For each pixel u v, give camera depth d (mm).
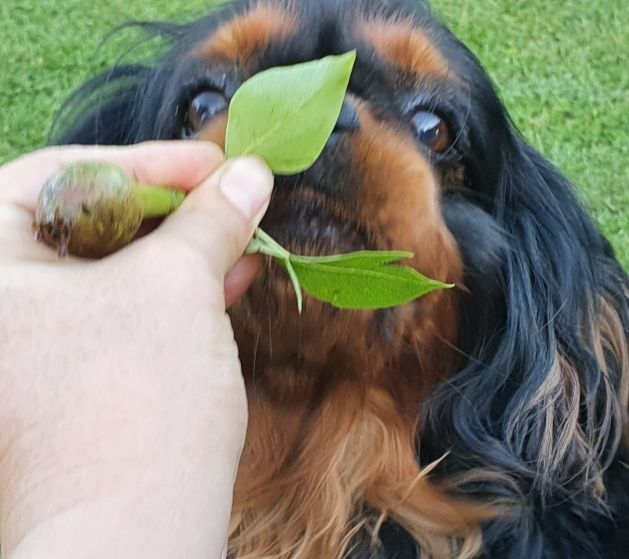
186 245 177
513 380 323
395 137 257
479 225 307
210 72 288
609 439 335
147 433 161
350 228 240
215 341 172
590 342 339
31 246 177
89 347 164
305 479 303
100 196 165
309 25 277
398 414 307
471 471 315
